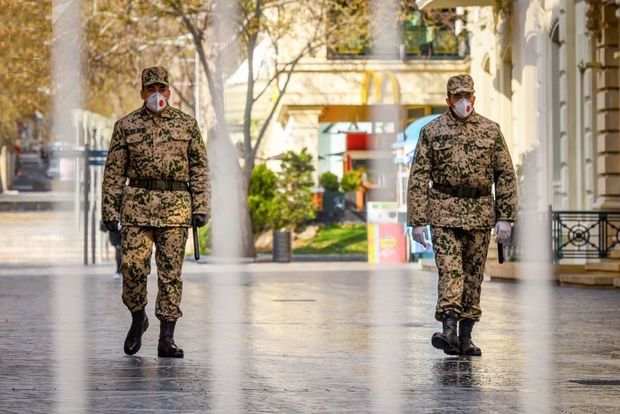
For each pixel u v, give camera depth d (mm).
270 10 85188
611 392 16891
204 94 80312
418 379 18156
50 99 88875
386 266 65000
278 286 44344
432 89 91875
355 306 33562
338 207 86500
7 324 27547
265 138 102188
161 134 20562
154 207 20531
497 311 31734
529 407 15539
